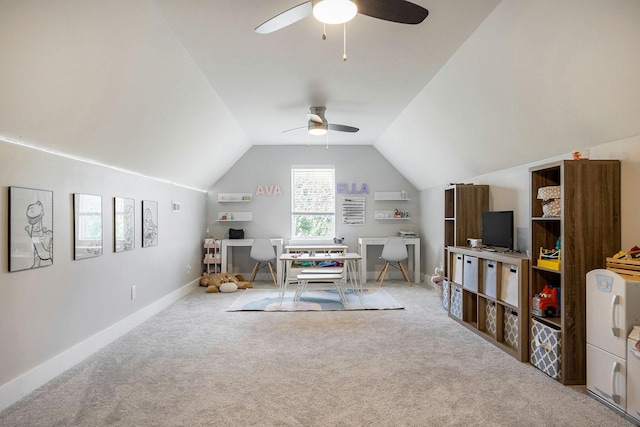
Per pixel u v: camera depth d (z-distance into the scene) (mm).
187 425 2354
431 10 2809
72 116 2967
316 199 7949
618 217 2930
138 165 4527
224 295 6363
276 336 4137
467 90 3904
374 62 3744
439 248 6812
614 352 2514
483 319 4199
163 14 2834
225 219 7691
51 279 3104
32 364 2871
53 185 3135
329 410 2539
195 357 3518
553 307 3213
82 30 2432
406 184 7934
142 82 3328
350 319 4820
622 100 2633
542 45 2760
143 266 4859
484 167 5070
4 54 2156
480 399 2691
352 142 7664
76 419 2426
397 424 2367
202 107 4648
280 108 5250
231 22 2963
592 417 2445
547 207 3234
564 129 3324
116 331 4113
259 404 2621
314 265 6730
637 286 2420
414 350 3688
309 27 3055
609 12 2213
